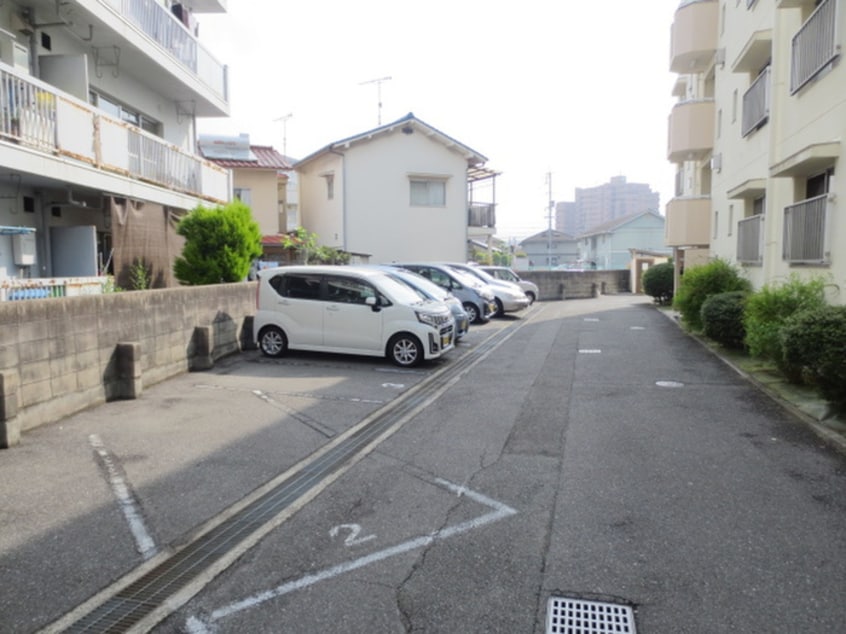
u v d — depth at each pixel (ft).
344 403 25.93
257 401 26.07
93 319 24.58
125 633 9.90
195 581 11.50
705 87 63.82
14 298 28.35
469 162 92.02
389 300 34.83
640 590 10.91
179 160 45.44
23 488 16.12
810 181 31.68
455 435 21.06
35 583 11.46
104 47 40.27
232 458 18.78
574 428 21.63
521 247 230.07
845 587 10.89
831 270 27.20
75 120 32.65
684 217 61.05
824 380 20.65
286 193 106.22
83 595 11.06
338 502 15.24
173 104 53.26
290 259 77.36
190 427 22.03
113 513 14.66
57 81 36.06
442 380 31.09
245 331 39.14
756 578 11.23
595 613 10.23
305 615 10.32
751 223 41.91
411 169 88.63
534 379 30.86
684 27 58.18
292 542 13.06
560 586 11.09
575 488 15.90
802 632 9.61
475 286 59.62
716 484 15.96
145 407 24.76
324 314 35.70
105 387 25.39
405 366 34.42
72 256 37.24
